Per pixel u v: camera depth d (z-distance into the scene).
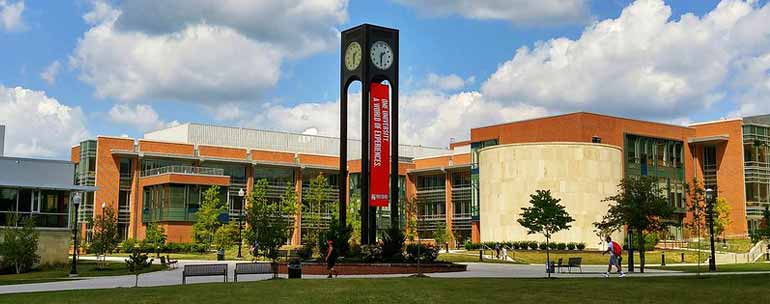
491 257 66.19
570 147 75.50
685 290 24.66
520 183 76.12
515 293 24.42
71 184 51.00
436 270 42.16
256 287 26.53
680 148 90.44
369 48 46.25
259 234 50.25
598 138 81.94
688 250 71.56
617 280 30.11
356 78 46.62
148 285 31.55
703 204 70.31
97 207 85.19
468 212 97.44
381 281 29.25
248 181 95.56
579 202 74.75
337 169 102.56
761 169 89.06
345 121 46.50
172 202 82.94
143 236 86.50
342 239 43.22
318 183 88.25
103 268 46.28
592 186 75.44
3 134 59.06
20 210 48.62
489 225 78.75
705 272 43.81
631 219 46.97
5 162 48.47
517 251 71.06
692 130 92.44
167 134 103.06
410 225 81.75
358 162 102.44
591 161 75.81
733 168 89.38
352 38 47.00
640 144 86.06
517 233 75.88
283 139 108.50
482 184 80.31
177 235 82.69
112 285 31.89
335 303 22.52
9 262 44.56
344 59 47.41
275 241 48.88
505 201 77.06
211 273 32.25
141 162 88.88
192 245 76.81
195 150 92.19
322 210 89.44
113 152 86.56
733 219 88.75
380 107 46.38
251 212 56.22
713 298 22.70
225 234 71.75
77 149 90.38
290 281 29.33
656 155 87.44
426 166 103.06
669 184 87.81
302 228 97.06
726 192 89.75
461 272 42.69
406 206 82.25
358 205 86.00
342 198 45.47
